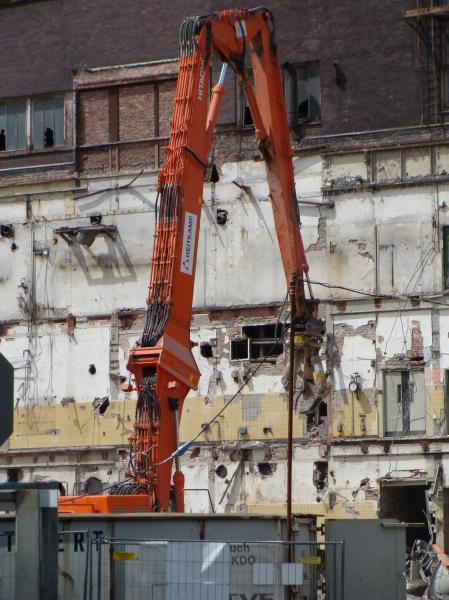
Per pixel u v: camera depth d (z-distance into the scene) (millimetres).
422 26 72062
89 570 35750
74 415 76750
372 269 71625
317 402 56094
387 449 69688
